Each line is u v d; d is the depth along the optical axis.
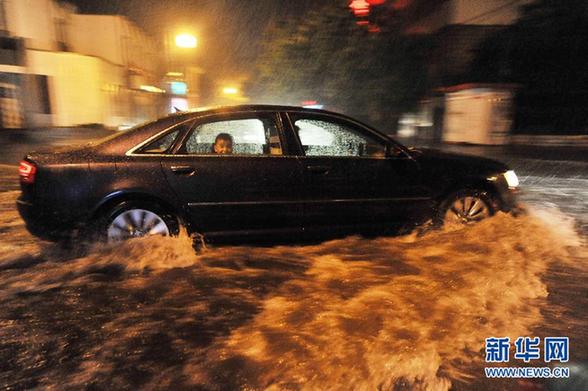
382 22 12.68
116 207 4.25
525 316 3.30
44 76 20.47
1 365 2.65
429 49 20.34
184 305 3.47
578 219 6.04
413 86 20.97
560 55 17.91
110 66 23.59
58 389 2.44
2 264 4.19
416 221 5.05
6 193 7.54
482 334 3.03
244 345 2.88
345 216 4.80
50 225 4.16
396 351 2.79
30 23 20.34
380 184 4.86
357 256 4.54
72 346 2.87
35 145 14.60
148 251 4.23
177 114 4.59
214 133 4.57
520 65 18.55
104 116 22.97
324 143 4.83
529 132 18.25
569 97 18.08
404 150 5.01
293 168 4.60
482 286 3.77
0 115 19.39
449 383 2.53
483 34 19.11
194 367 2.65
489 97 16.20
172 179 4.32
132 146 4.33
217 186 4.42
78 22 24.03
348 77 21.55
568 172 10.79
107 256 4.20
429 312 3.31
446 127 17.88
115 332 3.05
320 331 3.04
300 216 4.66
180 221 4.39
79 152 4.27
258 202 4.52
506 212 5.30
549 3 17.69
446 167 5.10
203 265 4.29
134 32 26.78
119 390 2.44
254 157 4.55
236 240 4.57
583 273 4.13
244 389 2.45
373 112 22.45
